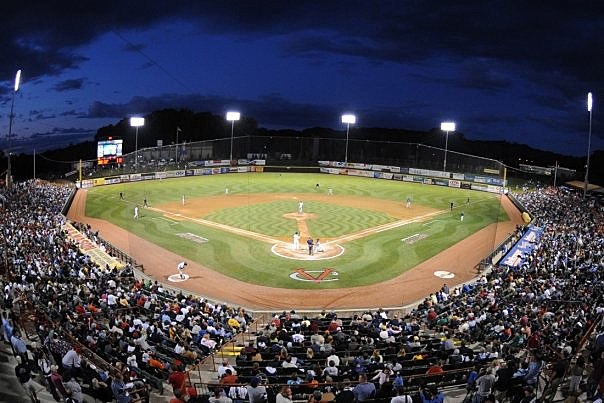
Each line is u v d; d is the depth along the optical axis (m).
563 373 15.93
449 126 98.06
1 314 20.19
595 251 39.16
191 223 55.94
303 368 18.39
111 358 18.62
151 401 16.55
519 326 22.89
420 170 97.19
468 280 39.53
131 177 88.50
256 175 100.50
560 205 64.62
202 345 22.25
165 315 24.48
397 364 17.97
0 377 15.17
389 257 44.97
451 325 25.42
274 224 56.06
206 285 37.22
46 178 90.88
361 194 79.06
